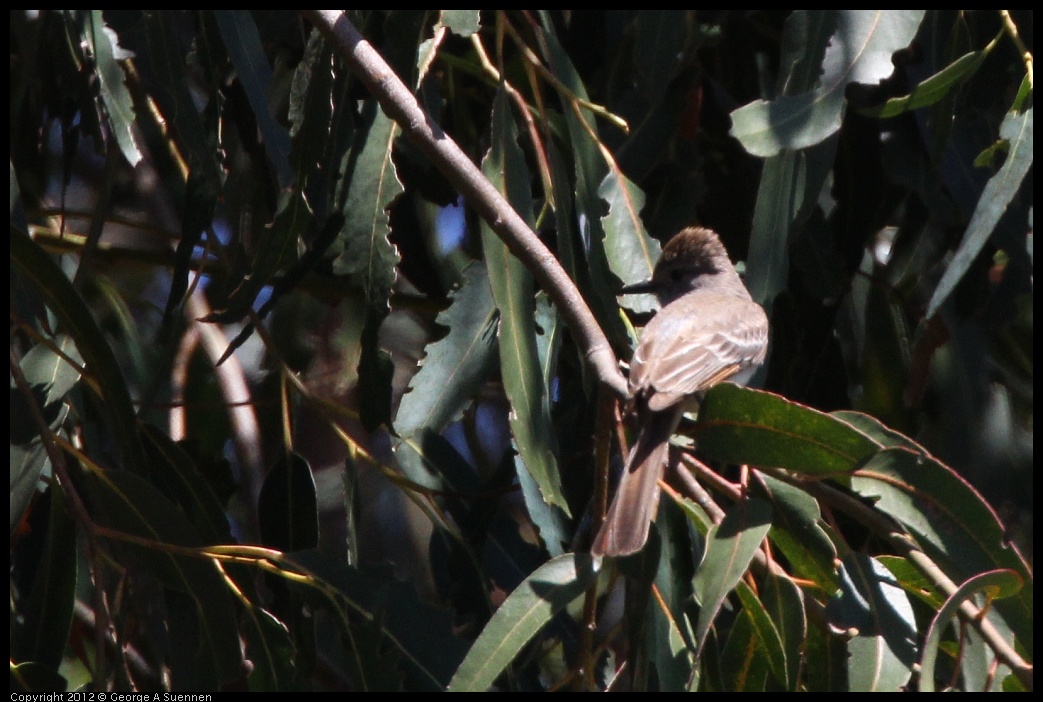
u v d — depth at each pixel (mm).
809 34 7727
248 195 9172
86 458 7297
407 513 13023
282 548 7934
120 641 7098
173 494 7859
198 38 8180
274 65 9414
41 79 9039
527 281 7309
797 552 6867
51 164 11461
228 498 9438
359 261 7230
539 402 7156
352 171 7336
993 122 8961
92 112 8500
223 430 11289
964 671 7129
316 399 8055
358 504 7945
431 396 7789
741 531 6586
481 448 11758
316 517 7953
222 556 7156
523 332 7207
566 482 8477
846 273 8953
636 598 7078
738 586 6887
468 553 7949
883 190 9078
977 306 9195
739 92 9836
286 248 7402
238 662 7180
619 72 8977
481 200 6914
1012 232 8477
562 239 7898
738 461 6773
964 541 6746
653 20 8445
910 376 9602
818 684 6988
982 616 6719
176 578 7176
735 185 9664
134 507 7234
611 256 8047
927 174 9023
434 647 7109
